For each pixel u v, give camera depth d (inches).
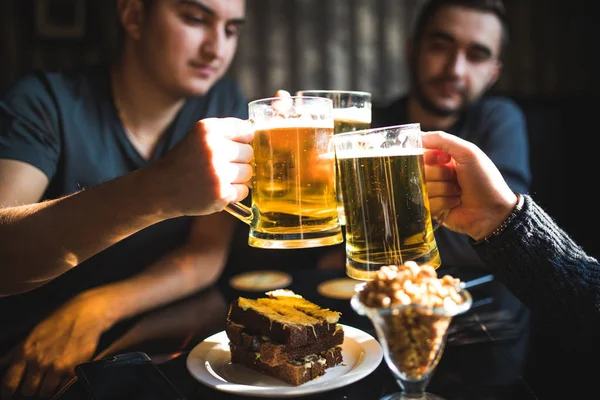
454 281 29.6
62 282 62.2
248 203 72.2
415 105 89.7
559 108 137.9
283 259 78.4
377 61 157.2
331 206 36.7
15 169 59.7
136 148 69.6
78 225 39.2
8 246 40.1
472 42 81.3
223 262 63.5
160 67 64.3
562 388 32.3
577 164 135.3
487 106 89.6
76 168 66.3
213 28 64.0
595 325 40.0
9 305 54.3
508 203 41.8
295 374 33.3
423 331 27.4
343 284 57.0
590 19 153.5
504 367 34.8
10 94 65.0
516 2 153.8
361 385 33.3
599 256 106.2
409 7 156.6
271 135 35.1
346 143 34.8
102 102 68.5
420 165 35.0
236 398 32.2
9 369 37.4
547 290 40.7
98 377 34.1
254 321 37.4
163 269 57.4
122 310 48.6
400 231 34.4
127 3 65.6
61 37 139.9
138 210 37.8
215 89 76.5
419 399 29.9
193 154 34.7
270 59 152.1
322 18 153.2
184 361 37.8
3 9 136.6
